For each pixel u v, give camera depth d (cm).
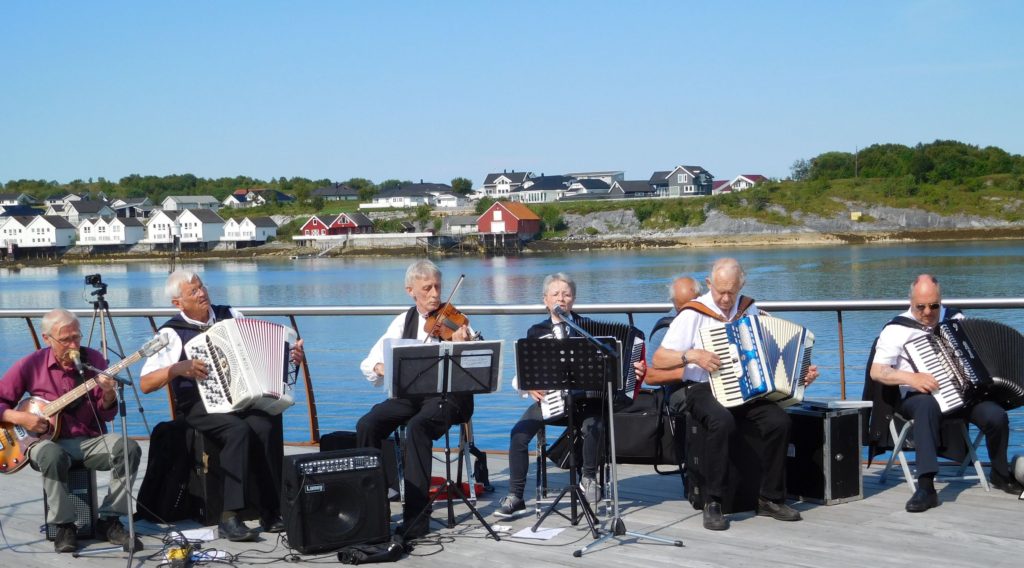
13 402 524
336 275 6838
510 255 9525
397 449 595
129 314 800
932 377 554
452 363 520
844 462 557
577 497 532
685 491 573
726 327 522
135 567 485
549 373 507
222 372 526
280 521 541
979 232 8319
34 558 501
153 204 14738
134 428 1210
